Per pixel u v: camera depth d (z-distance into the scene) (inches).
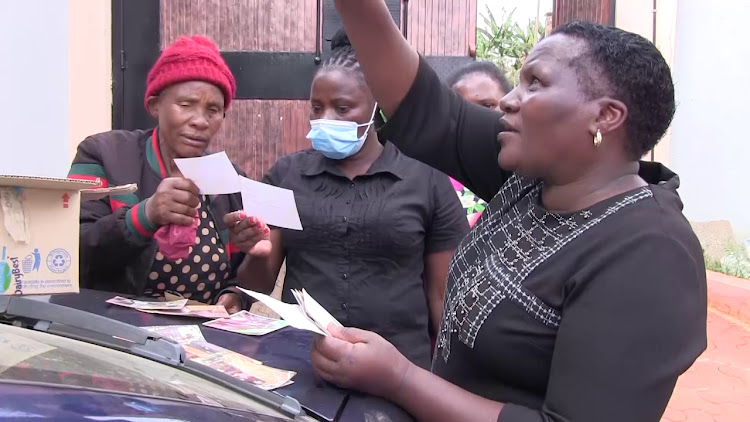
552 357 39.0
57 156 123.4
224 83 69.1
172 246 61.4
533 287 40.3
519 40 474.6
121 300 58.4
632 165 43.0
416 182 74.6
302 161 79.4
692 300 37.2
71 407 24.9
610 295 37.0
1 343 33.0
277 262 78.5
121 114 135.2
